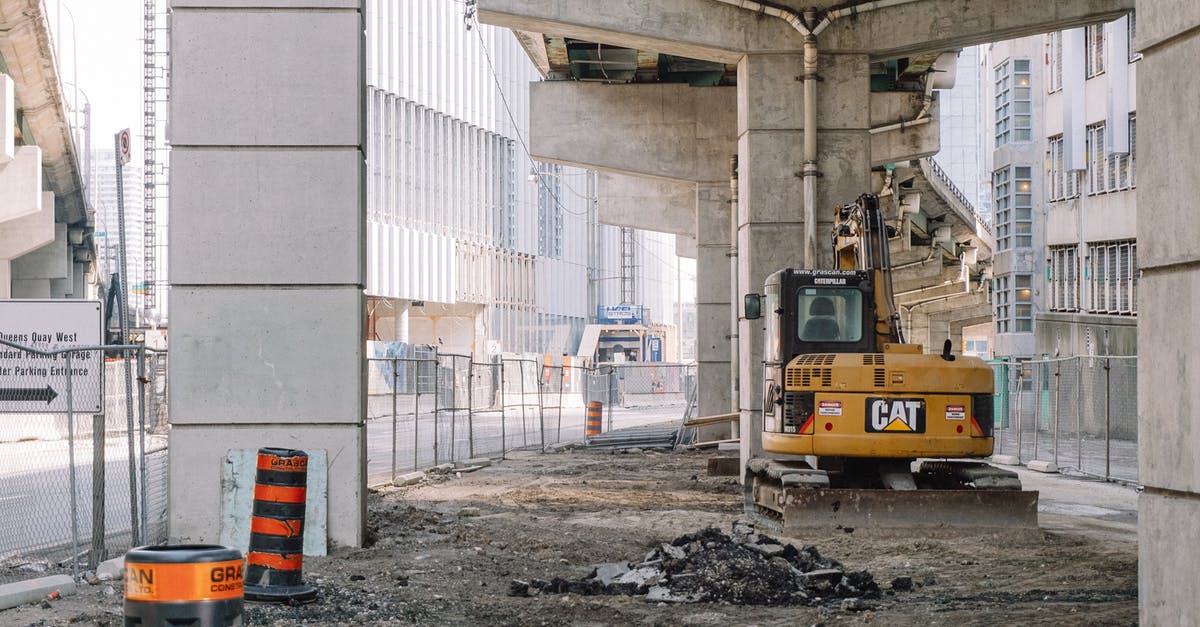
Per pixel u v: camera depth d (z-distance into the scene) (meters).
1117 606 10.64
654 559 12.79
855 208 18.22
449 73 77.94
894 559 14.38
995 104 55.62
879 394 16.62
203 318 14.32
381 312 73.75
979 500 16.09
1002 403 36.03
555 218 102.19
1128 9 22.70
